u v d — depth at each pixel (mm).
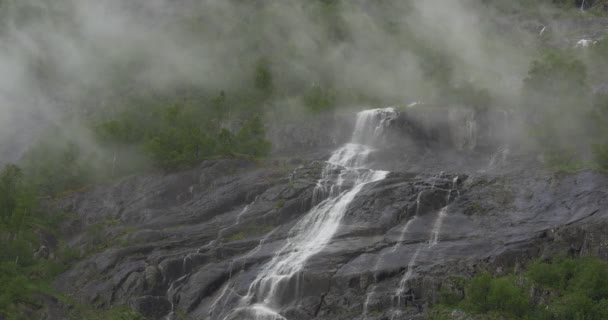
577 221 85875
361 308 79125
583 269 77562
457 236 86938
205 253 89938
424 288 79438
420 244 86062
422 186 93688
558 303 75000
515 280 78312
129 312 84562
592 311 73250
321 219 93625
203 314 83875
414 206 91188
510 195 93250
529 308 75562
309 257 85500
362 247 86438
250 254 89562
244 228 95125
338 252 85750
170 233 95188
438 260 82625
